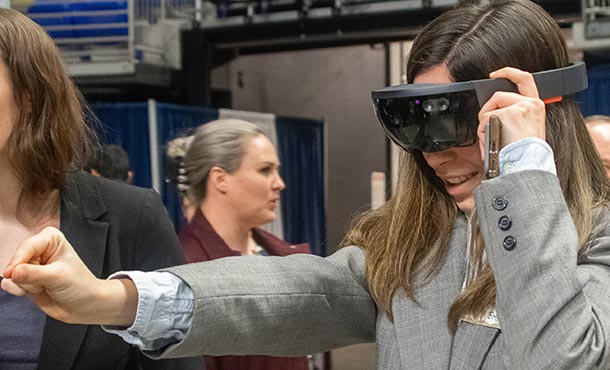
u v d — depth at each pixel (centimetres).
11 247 141
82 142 150
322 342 116
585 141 112
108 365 143
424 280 114
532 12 109
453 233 116
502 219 96
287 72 479
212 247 221
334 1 444
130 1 431
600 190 112
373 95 112
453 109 104
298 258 116
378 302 117
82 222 145
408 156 120
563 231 95
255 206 228
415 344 110
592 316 94
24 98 137
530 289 93
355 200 469
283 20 458
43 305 89
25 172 140
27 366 137
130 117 408
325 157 473
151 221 152
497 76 103
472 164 108
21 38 137
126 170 265
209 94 474
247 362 198
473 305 106
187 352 99
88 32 432
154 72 451
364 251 124
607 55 380
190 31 469
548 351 91
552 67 108
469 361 105
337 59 470
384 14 427
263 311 105
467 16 109
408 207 118
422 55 110
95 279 91
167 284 97
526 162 98
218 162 226
